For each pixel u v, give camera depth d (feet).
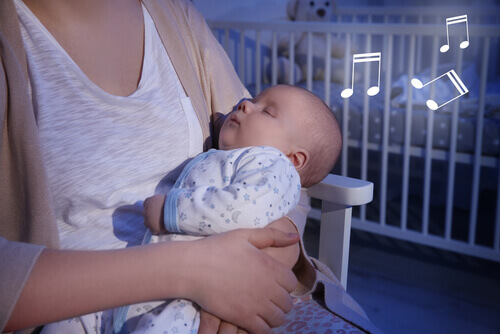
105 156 2.49
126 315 2.24
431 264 7.79
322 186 3.30
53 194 2.39
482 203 9.97
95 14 2.61
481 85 7.16
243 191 2.28
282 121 2.99
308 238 8.63
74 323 2.31
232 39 10.96
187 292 2.00
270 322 2.12
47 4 2.48
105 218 2.53
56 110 2.38
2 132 2.17
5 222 2.27
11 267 1.73
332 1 11.57
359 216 9.37
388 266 7.71
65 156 2.39
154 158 2.68
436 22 11.56
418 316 6.28
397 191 10.28
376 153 10.28
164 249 1.97
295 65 10.62
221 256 2.02
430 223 9.05
